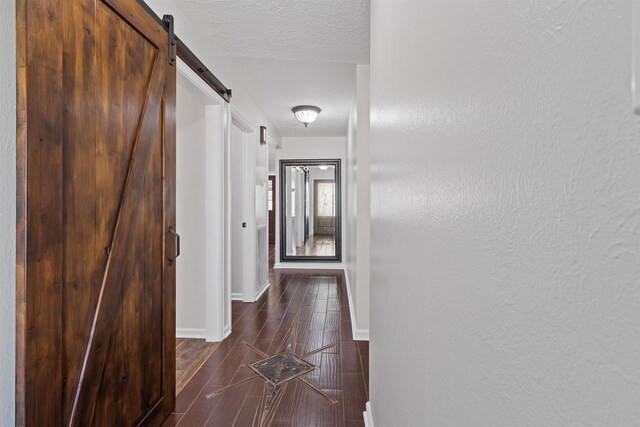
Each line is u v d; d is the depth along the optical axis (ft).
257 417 5.95
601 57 0.78
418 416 2.41
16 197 3.23
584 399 0.84
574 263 0.88
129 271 4.93
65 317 3.76
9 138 3.41
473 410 1.50
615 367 0.75
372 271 5.53
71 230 3.83
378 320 4.67
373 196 5.49
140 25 5.09
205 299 9.36
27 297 3.25
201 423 5.81
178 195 9.37
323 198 20.33
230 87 10.01
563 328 0.92
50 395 3.54
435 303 2.05
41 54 3.37
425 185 2.27
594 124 0.80
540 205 1.02
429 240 2.18
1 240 3.33
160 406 5.75
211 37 7.95
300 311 11.86
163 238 5.82
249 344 9.03
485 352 1.39
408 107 2.78
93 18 4.15
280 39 8.01
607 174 0.77
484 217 1.40
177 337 9.46
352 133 12.24
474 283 1.50
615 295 0.75
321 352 8.55
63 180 3.70
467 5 1.58
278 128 17.53
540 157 1.02
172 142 6.06
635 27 0.67
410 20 2.70
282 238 20.29
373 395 5.26
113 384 4.61
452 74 1.77
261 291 14.34
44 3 3.41
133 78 4.97
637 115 0.68
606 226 0.77
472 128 1.53
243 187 13.01
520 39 1.13
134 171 4.99
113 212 4.58
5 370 3.35
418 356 2.42
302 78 10.54
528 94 1.08
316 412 6.07
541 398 1.02
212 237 9.21
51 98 3.50
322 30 7.59
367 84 9.49
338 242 20.03
